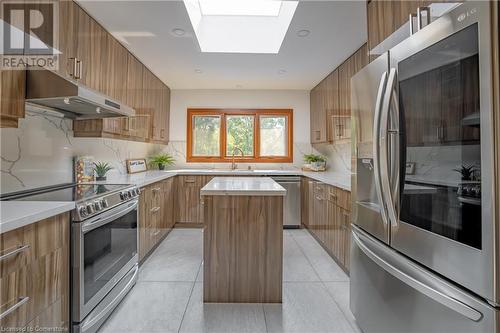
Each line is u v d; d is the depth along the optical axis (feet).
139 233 9.09
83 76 7.20
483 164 2.86
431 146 3.64
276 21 10.24
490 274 2.81
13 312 3.74
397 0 4.89
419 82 3.84
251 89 16.14
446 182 3.38
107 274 6.26
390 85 4.28
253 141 16.37
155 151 15.84
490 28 2.76
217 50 10.33
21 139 6.59
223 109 16.12
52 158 7.70
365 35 8.98
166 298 7.22
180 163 16.08
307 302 7.08
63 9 6.38
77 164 8.66
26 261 3.97
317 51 10.31
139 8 7.29
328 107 13.16
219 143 16.30
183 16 7.75
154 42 9.45
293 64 11.76
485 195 2.84
